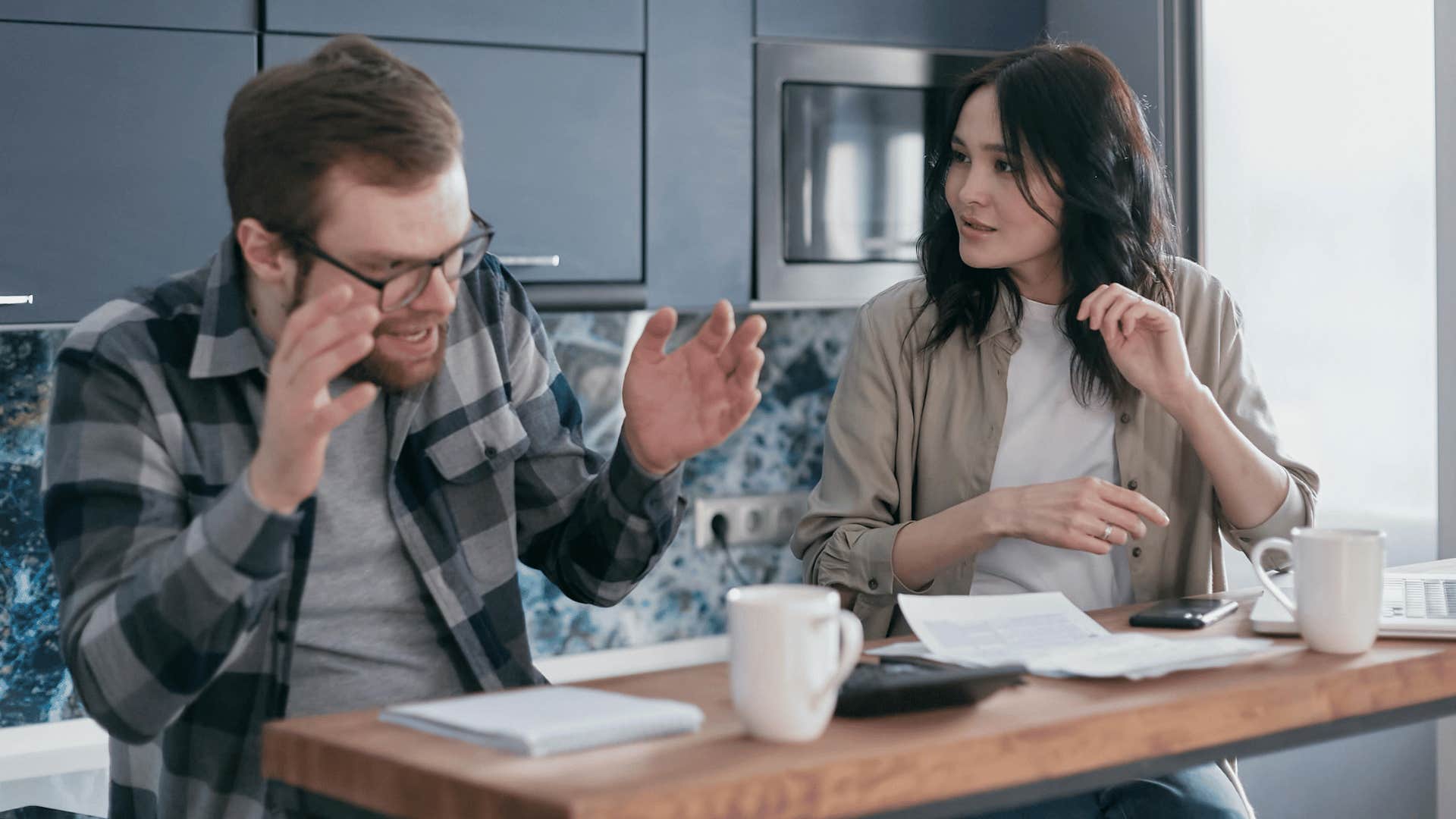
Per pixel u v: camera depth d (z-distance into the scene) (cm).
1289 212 250
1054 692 107
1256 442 175
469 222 128
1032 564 172
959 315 178
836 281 273
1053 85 168
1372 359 239
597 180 250
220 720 129
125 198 218
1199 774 161
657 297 257
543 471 150
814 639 93
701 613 313
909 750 91
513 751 91
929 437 180
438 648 139
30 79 210
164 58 219
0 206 210
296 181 117
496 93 241
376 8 232
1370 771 241
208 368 127
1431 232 229
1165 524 151
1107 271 173
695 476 312
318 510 133
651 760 89
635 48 251
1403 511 236
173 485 124
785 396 320
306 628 133
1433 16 227
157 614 104
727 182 261
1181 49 264
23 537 254
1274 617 131
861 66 270
